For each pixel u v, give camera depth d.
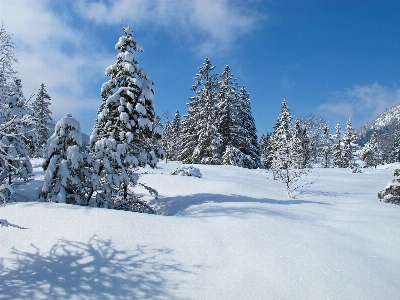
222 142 32.69
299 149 12.77
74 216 4.95
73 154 7.20
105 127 9.48
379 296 3.47
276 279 3.72
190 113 38.25
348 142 48.97
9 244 4.27
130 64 9.09
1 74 15.12
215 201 8.30
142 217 5.16
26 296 3.28
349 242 4.85
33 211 5.11
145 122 9.03
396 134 71.38
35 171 15.61
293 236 4.86
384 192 9.19
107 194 8.52
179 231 4.84
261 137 78.25
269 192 10.96
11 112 7.84
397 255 4.47
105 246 4.27
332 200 9.52
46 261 3.93
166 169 20.84
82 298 3.29
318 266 3.99
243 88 39.59
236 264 4.04
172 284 3.63
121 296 3.36
